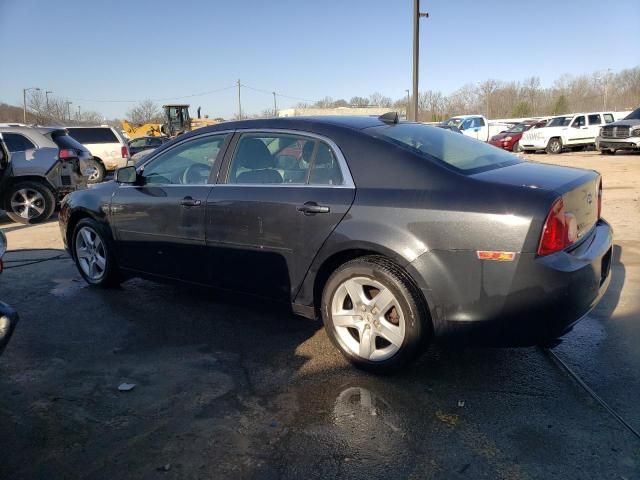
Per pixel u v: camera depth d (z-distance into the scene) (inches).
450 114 2819.9
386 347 134.0
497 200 115.6
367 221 128.0
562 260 114.0
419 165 127.9
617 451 103.4
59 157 376.2
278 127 152.6
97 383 134.6
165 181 178.2
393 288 125.7
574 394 124.0
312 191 139.2
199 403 124.4
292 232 141.5
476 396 124.2
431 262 120.2
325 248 135.4
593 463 100.2
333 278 136.1
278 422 115.9
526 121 1333.7
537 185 118.6
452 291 119.2
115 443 109.7
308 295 143.3
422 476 97.8
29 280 222.5
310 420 116.3
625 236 263.6
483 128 1172.5
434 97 2864.2
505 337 118.3
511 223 112.7
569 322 118.0
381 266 126.7
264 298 154.3
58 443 110.1
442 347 149.8
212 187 161.0
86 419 118.6
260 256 149.8
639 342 149.1
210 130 169.8
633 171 571.5
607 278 137.5
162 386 132.5
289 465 101.9
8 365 145.1
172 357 148.5
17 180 363.9
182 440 110.2
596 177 137.3
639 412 116.4
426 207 121.2
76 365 144.7
